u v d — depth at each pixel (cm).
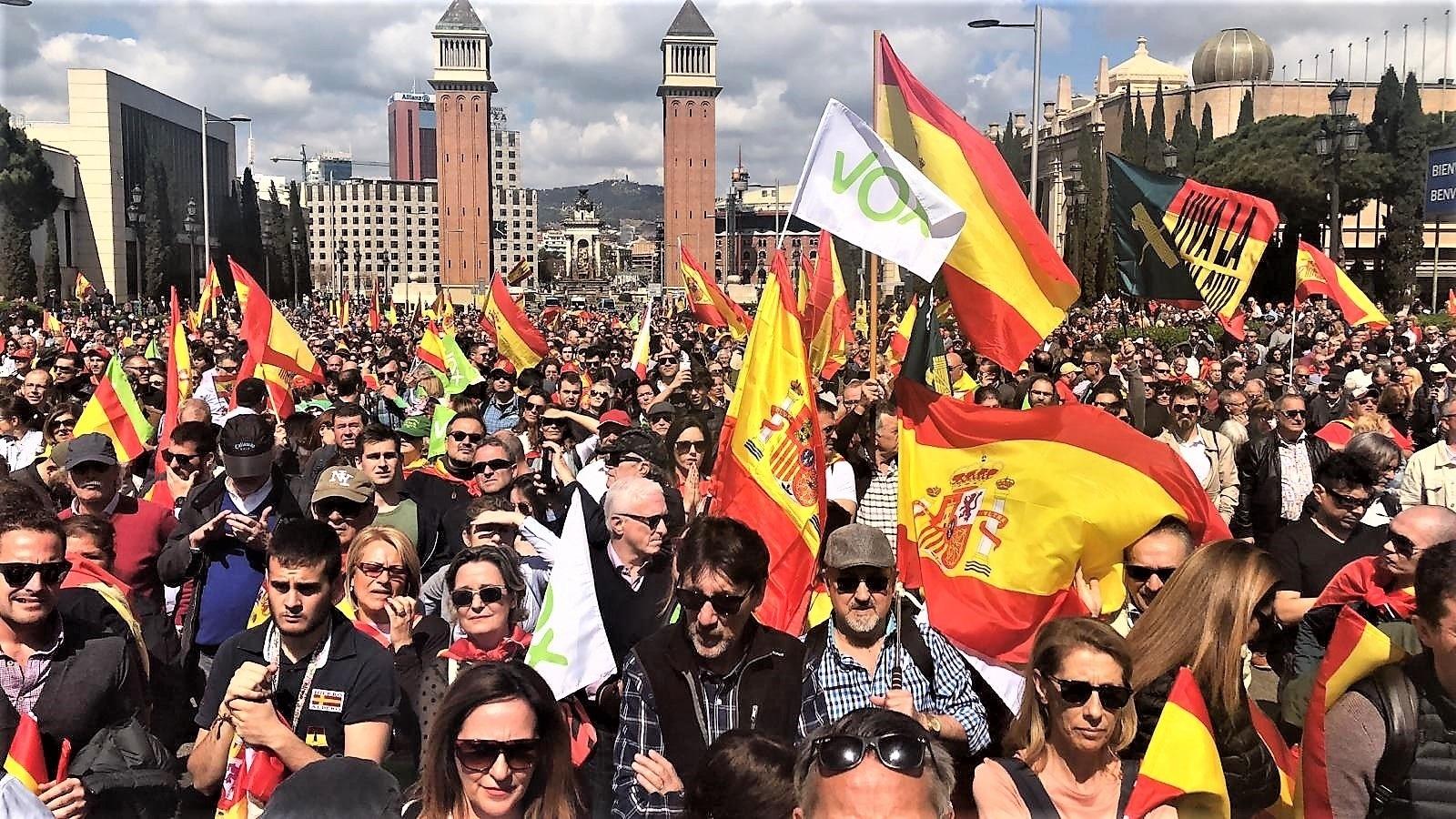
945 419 569
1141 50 10056
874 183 528
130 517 669
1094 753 379
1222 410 1154
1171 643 411
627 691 446
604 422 933
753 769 350
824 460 602
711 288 2541
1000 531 539
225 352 1717
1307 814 407
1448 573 371
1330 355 2066
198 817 475
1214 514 539
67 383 1377
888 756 323
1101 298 6278
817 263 1405
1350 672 393
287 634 448
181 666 613
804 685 452
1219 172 6150
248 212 9506
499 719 361
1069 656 371
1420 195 5844
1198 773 373
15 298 6575
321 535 452
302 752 433
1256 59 8869
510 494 744
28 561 457
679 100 14000
